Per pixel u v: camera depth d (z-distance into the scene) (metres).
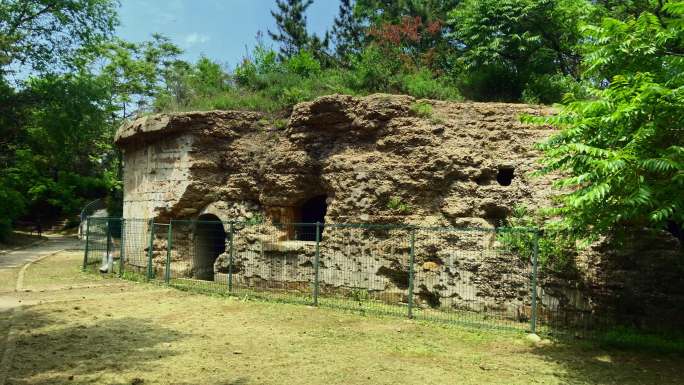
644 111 6.55
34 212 38.62
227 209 14.53
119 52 37.38
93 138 34.41
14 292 12.53
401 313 10.34
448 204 11.67
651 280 9.48
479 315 10.60
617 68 7.95
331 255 12.48
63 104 26.77
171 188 14.99
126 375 6.21
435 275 11.30
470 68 18.31
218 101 15.78
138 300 11.66
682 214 6.46
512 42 17.77
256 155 14.34
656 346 8.22
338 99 13.08
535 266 8.93
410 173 12.06
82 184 40.28
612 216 6.95
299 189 13.49
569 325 9.74
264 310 10.69
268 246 13.37
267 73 18.66
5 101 26.78
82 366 6.55
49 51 27.22
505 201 11.37
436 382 6.22
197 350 7.46
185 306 11.02
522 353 7.79
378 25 28.30
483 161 11.78
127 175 17.19
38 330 8.52
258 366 6.71
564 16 18.12
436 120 12.23
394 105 12.52
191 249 14.98
